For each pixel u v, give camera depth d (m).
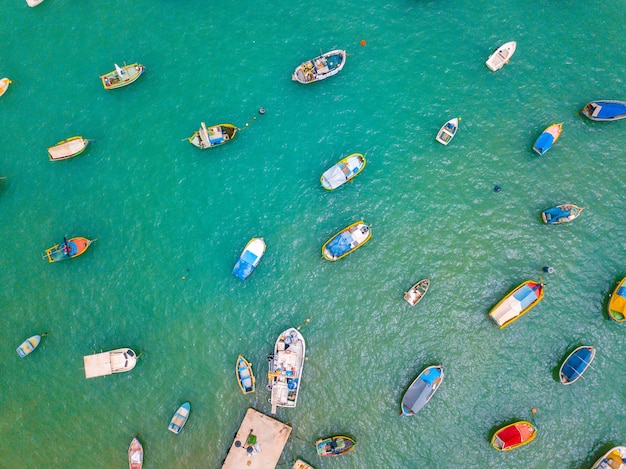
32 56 54.53
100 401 48.56
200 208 51.12
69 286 50.38
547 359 46.88
